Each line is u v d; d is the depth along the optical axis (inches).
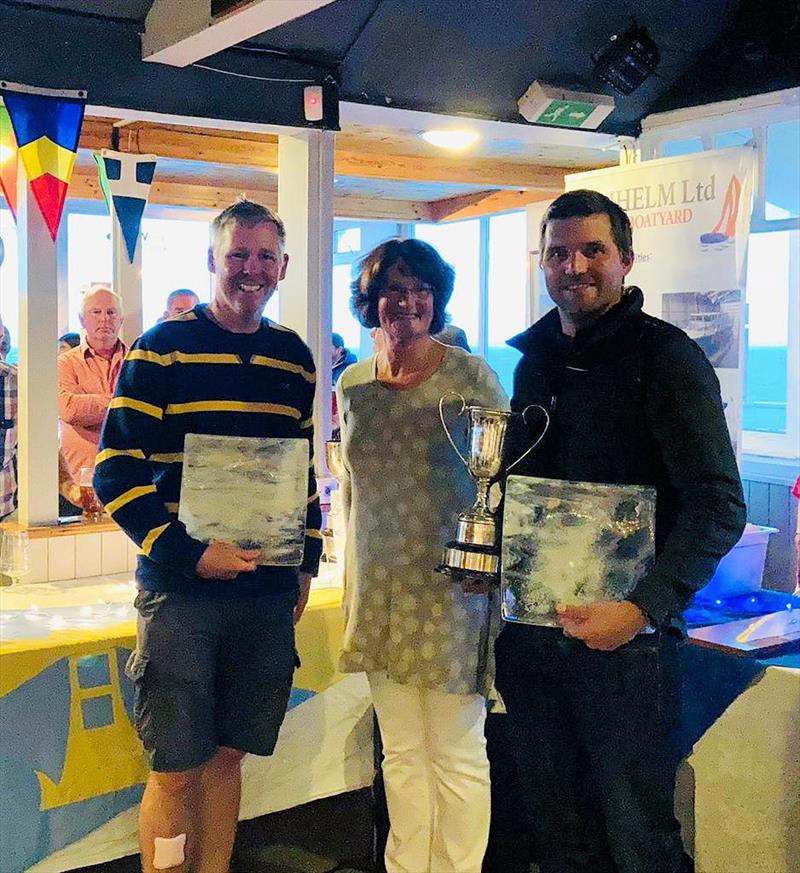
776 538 162.4
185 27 102.3
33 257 108.9
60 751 87.3
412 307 81.9
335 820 113.8
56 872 87.8
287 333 83.4
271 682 82.0
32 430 110.7
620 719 71.1
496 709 94.0
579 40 132.8
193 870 86.0
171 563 75.9
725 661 88.0
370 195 273.0
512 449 77.8
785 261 167.9
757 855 85.8
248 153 182.7
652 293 134.9
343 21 119.3
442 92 133.5
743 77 135.4
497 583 77.1
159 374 77.7
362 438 85.7
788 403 167.9
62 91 107.4
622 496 70.6
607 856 76.4
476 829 86.7
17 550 107.1
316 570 87.7
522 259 281.1
